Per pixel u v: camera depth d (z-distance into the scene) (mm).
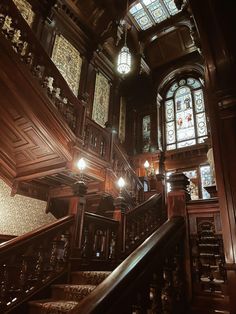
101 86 11086
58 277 3602
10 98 4836
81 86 9812
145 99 12492
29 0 8289
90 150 6164
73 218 4000
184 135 11078
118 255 4535
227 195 2457
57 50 9016
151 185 8992
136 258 1963
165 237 2371
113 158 7203
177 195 2996
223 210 2424
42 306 2943
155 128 11469
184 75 12180
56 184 6848
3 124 5289
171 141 11320
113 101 11555
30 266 3363
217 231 2631
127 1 9102
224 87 2865
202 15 2918
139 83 12680
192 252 2699
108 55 11375
